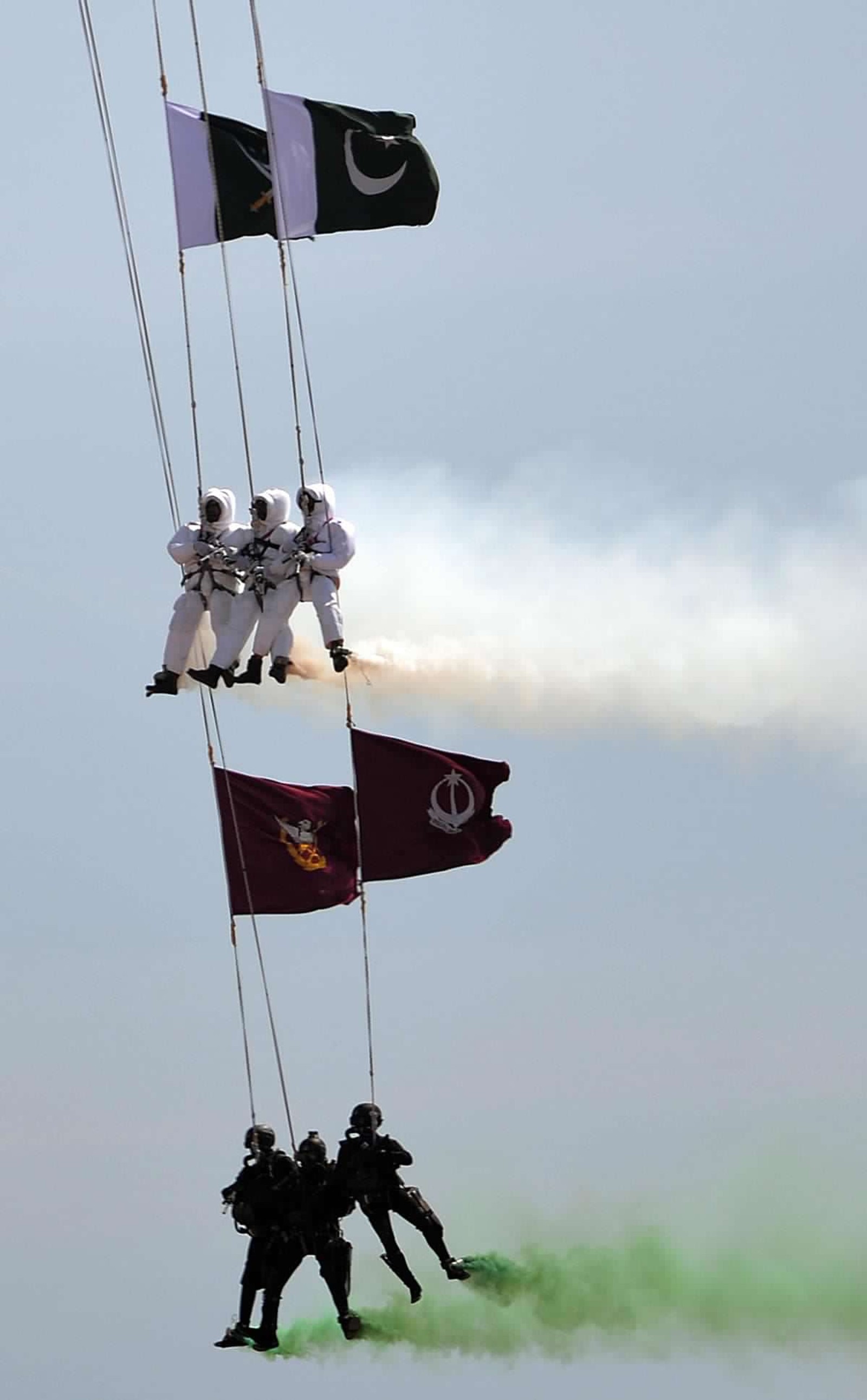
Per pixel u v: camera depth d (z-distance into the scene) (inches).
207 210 5295.3
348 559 5236.2
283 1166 5157.5
